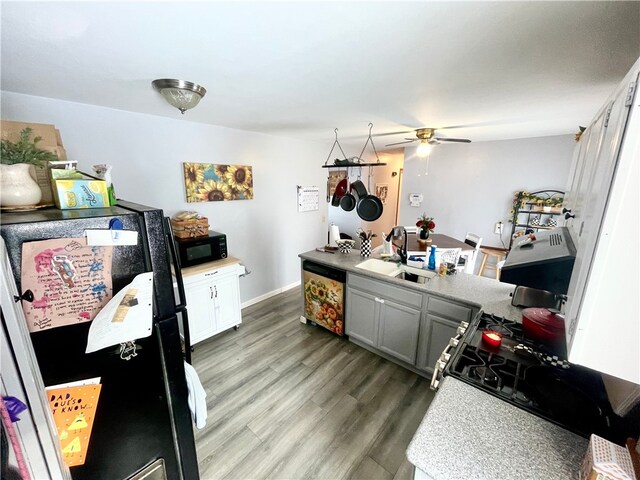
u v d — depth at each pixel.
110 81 1.54
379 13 0.90
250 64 1.30
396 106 2.05
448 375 1.07
